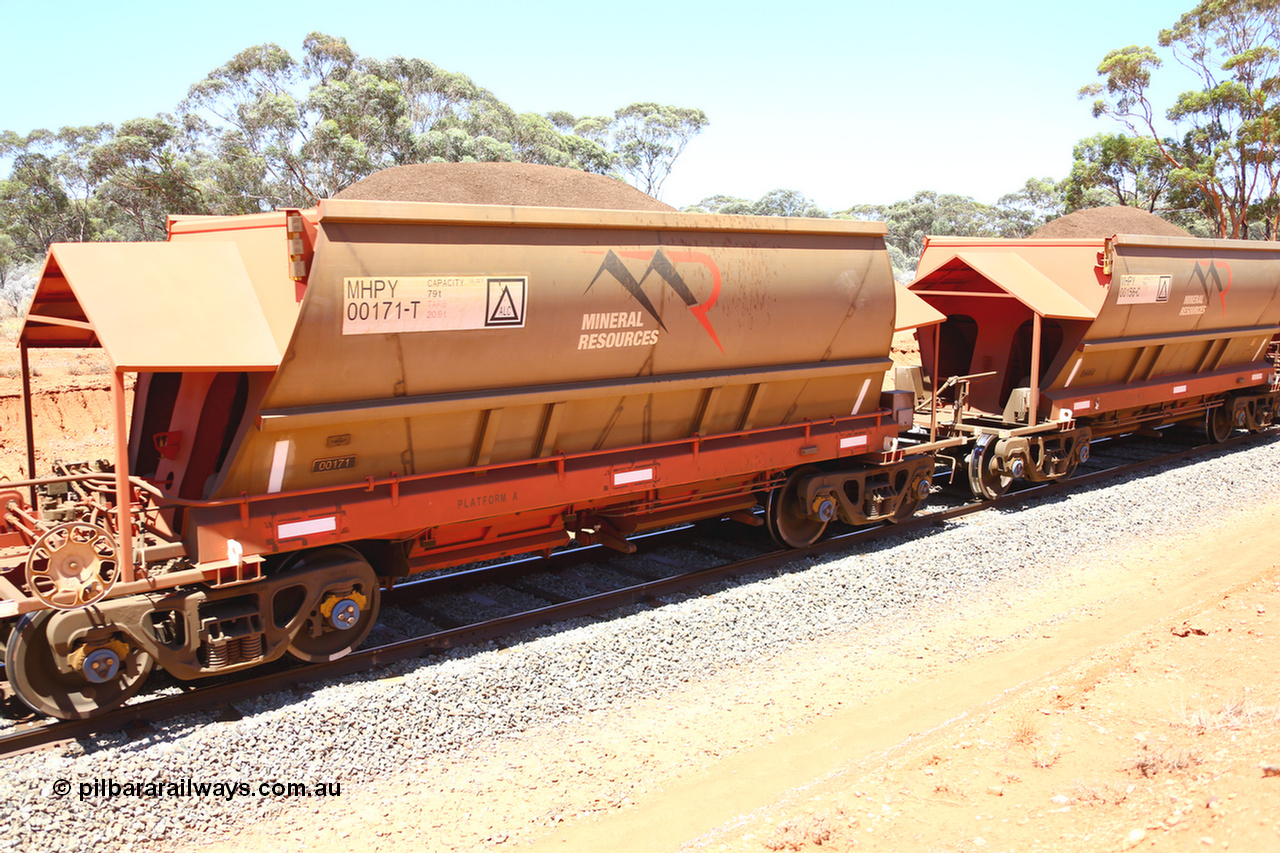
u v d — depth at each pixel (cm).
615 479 839
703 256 834
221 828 527
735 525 1141
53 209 6019
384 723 620
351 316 633
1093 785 474
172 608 616
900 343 3362
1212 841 386
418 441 717
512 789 577
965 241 1390
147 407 802
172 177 4003
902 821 464
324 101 3941
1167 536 1154
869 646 812
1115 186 4791
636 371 816
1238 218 4519
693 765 607
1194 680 609
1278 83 4166
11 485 618
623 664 731
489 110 4891
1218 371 1681
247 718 609
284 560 694
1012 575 997
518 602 862
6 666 575
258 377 636
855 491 1076
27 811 500
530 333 730
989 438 1257
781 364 931
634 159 5944
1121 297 1311
